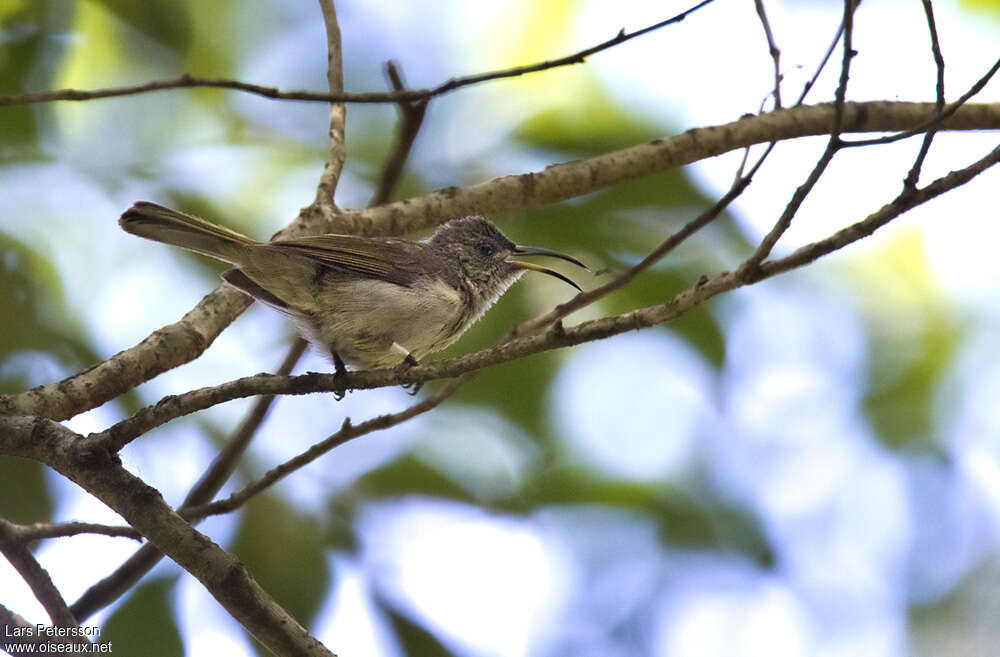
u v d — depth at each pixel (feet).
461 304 32.86
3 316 36.24
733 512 39.11
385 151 41.57
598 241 37.65
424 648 32.58
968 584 40.98
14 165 39.27
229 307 29.27
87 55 41.81
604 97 40.40
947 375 43.04
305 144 42.09
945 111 22.48
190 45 41.96
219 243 28.37
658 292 37.24
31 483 32.81
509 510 37.09
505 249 35.65
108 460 22.70
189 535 22.29
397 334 30.94
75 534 25.03
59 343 36.60
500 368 37.96
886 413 42.47
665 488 39.22
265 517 34.04
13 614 22.08
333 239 30.25
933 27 22.44
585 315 37.91
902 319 43.98
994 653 39.37
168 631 30.91
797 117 32.73
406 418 27.94
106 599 28.04
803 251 22.24
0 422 23.22
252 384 23.13
